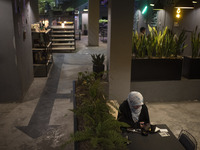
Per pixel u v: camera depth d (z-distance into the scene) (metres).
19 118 4.41
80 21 19.50
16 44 4.86
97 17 12.64
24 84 5.50
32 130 3.99
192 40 5.27
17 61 4.93
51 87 6.16
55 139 3.72
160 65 5.07
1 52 4.82
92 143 2.08
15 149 3.46
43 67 7.93
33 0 8.09
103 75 5.47
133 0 4.44
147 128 2.75
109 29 4.76
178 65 5.13
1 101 5.12
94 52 11.04
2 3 4.54
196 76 5.32
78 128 2.76
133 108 3.09
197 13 7.08
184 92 5.34
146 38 5.13
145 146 2.47
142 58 5.03
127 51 4.70
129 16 4.51
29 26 6.27
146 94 5.16
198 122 4.39
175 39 5.40
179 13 7.63
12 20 4.64
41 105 5.02
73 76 7.15
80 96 3.73
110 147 2.11
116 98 4.94
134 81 5.07
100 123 2.33
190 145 2.47
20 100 5.15
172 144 2.53
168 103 5.24
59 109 4.82
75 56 10.09
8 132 3.92
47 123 4.23
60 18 12.66
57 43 11.40
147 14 10.74
